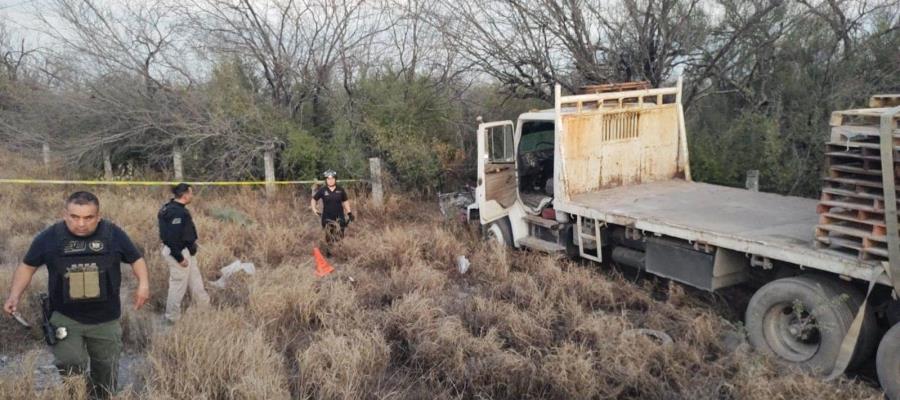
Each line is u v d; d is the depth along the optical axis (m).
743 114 10.00
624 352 4.95
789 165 9.08
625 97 7.80
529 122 8.34
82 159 13.71
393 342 5.44
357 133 12.53
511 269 7.75
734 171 9.62
